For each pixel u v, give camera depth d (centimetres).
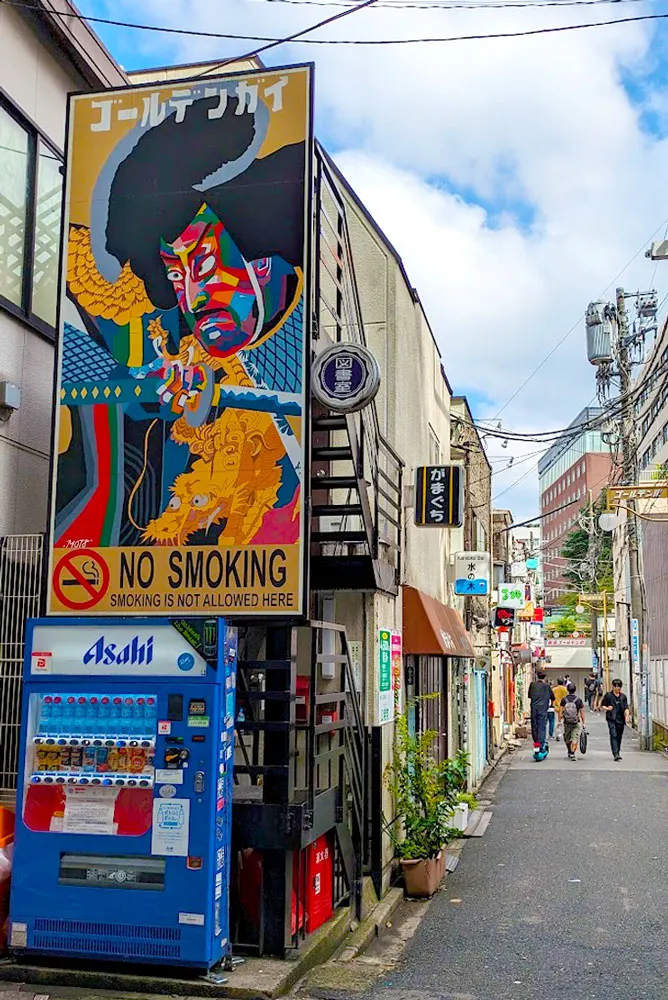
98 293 764
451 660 1683
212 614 707
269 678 686
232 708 650
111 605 722
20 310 862
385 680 1003
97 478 740
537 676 2553
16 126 885
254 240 748
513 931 833
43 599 731
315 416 845
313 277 800
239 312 741
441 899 957
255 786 748
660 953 762
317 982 654
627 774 2106
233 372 735
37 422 879
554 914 891
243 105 767
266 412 725
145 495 731
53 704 636
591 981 689
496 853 1200
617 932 827
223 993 591
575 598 8162
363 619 955
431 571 1497
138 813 613
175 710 619
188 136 771
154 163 773
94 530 734
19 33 891
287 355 729
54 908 614
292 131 756
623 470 2830
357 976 674
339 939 759
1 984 610
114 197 774
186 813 606
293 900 687
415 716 1320
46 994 595
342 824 785
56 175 951
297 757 701
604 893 973
